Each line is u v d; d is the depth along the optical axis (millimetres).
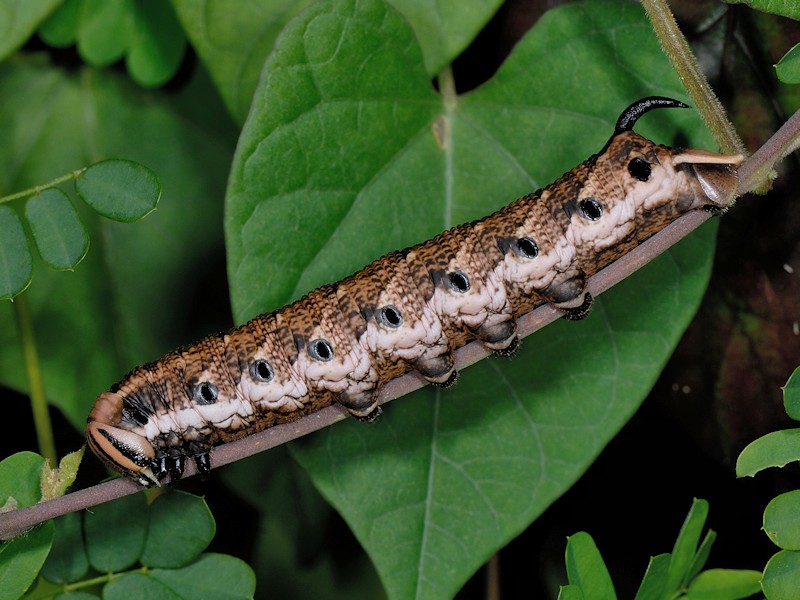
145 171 323
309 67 342
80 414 385
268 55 353
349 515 346
